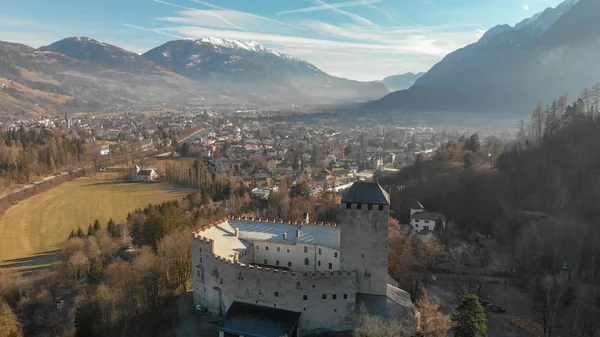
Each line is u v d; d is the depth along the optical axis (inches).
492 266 7539.4
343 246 5334.6
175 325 5418.3
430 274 7229.3
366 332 4416.8
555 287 6122.1
